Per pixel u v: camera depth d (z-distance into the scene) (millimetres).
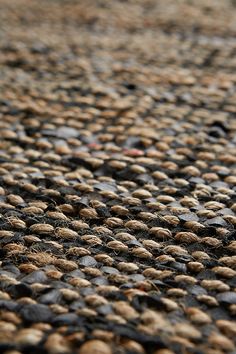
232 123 466
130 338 311
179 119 470
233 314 326
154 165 422
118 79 524
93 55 566
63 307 327
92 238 364
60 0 750
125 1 747
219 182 408
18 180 404
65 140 446
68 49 580
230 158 427
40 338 310
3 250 355
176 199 393
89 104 487
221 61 557
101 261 352
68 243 362
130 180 409
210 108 485
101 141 446
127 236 366
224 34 629
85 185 400
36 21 667
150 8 721
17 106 481
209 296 333
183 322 321
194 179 410
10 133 450
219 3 740
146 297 330
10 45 583
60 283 338
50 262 350
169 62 555
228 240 364
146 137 448
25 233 367
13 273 344
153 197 395
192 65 550
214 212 382
